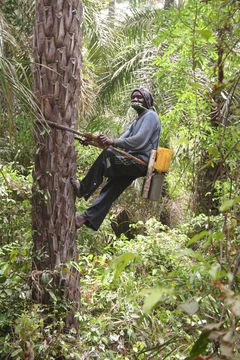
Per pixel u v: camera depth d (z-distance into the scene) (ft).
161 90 28.60
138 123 16.69
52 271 15.26
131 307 16.66
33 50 15.08
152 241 21.31
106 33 32.53
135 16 32.94
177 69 20.97
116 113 34.73
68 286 15.51
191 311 5.82
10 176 23.38
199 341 5.45
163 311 15.89
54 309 14.92
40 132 14.66
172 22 18.97
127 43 33.73
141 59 33.86
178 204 33.40
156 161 16.24
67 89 14.99
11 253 15.78
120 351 15.93
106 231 25.31
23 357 13.85
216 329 5.35
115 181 16.39
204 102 19.47
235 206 8.93
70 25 14.85
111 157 15.90
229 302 5.02
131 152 16.34
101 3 32.73
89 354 14.78
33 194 15.44
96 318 16.98
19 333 13.83
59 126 14.93
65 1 14.70
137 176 16.42
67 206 15.44
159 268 19.79
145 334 15.75
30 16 25.46
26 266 16.71
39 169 15.23
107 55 33.14
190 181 29.99
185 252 5.98
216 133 20.74
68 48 14.85
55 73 14.83
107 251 23.85
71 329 15.29
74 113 15.40
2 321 14.43
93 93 32.37
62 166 15.21
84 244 24.12
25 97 13.28
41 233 15.40
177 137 26.73
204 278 9.63
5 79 13.07
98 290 18.61
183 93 21.26
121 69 33.50
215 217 24.02
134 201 32.96
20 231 20.35
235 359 5.37
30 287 15.67
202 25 16.74
